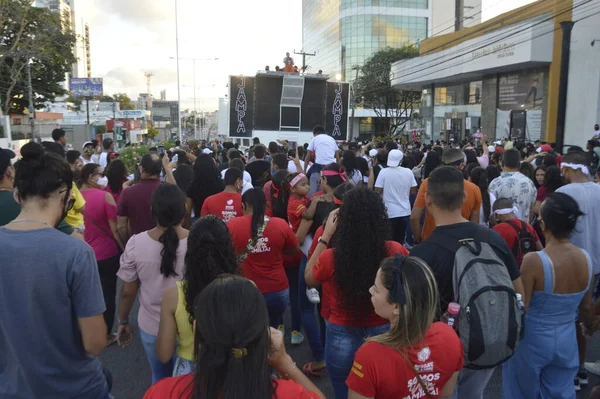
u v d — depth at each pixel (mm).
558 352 3322
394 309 2146
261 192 4246
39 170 2371
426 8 69812
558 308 3301
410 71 39344
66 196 2488
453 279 2760
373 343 2178
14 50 27828
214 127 96125
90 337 2379
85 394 2516
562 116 21188
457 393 3023
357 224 2943
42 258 2254
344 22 73000
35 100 45062
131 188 5266
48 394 2367
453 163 6996
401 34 69875
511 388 3535
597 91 23406
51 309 2271
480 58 29734
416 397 2162
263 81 18375
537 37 25625
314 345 4645
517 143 20078
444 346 2195
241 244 4168
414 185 7234
